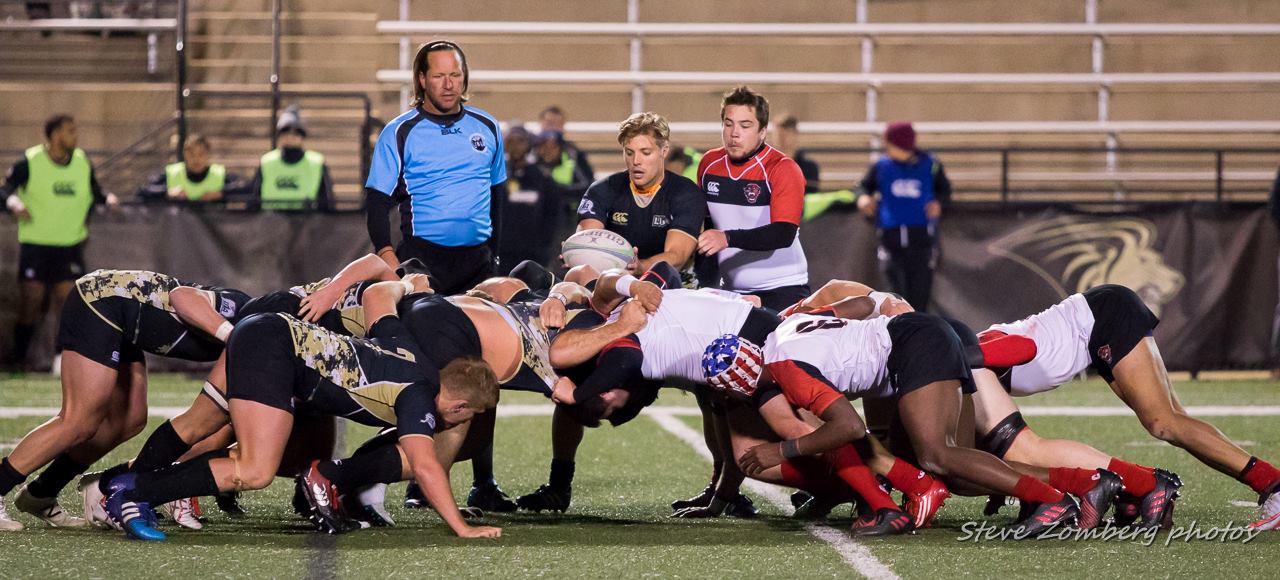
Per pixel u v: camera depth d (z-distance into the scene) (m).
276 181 44.31
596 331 19.25
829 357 18.48
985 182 60.06
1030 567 16.27
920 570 16.09
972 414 18.92
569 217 43.38
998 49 62.25
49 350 42.56
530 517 20.98
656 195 23.02
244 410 17.55
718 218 23.92
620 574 15.78
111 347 18.80
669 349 19.20
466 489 24.03
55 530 18.75
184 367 43.72
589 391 18.84
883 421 20.86
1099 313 19.84
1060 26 60.75
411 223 24.00
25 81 58.47
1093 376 45.59
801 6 63.75
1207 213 44.12
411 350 18.38
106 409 18.94
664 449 29.52
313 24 59.56
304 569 15.92
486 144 24.20
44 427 18.66
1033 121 61.03
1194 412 35.81
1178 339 44.09
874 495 18.77
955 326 19.34
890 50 62.25
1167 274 44.16
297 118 44.66
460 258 24.27
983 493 19.11
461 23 61.06
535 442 30.41
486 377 18.30
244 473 17.55
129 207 42.47
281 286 42.22
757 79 60.06
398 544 17.72
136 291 18.88
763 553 17.22
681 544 17.94
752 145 23.55
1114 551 17.31
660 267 20.31
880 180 43.09
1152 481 18.73
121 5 59.47
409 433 17.88
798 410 18.97
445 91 23.67
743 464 18.89
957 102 61.09
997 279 43.94
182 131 47.78
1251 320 44.25
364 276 20.05
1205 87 61.09
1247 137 60.28
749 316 19.34
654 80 59.62
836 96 60.56
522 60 61.38
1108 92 60.41
